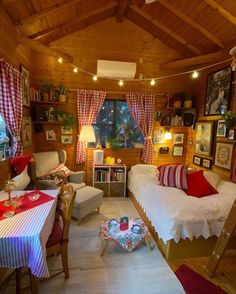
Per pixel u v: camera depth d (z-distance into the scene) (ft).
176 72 14.25
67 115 13.12
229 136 10.57
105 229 7.93
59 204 6.68
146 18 11.85
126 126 14.53
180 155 14.96
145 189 10.21
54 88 13.04
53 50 11.34
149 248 7.95
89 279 6.46
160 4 10.61
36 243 4.40
